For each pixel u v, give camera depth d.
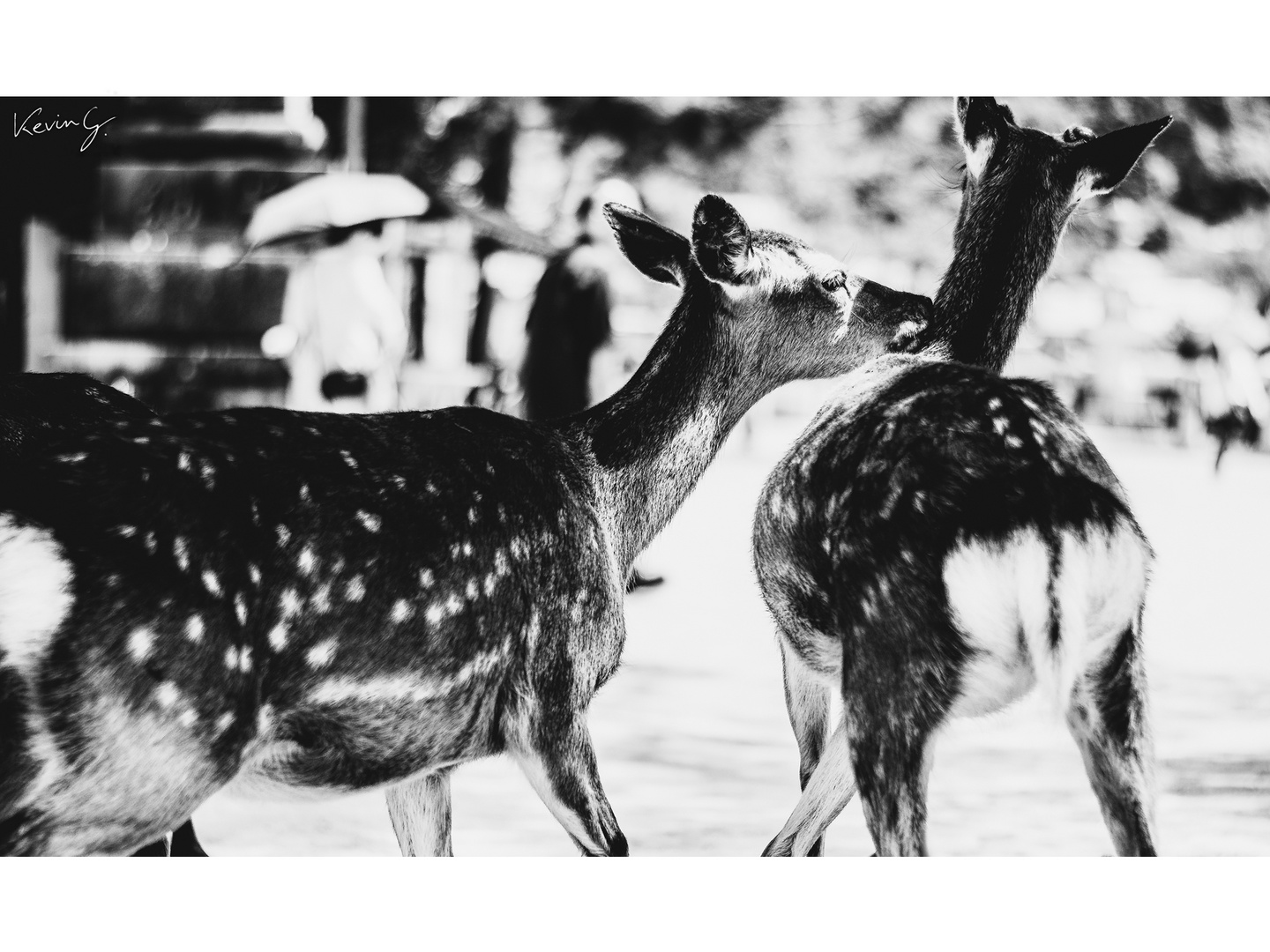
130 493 3.44
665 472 4.80
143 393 17.92
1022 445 3.94
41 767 3.21
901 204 26.75
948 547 3.86
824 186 26.77
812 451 4.40
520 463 4.31
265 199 17.56
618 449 4.71
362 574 3.78
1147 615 10.30
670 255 5.04
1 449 4.10
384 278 16.02
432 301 17.58
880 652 3.94
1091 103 25.91
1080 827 5.66
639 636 9.22
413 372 16.98
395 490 3.93
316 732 3.77
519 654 4.18
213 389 18.08
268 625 3.60
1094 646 3.92
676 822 5.61
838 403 4.55
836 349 5.04
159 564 3.39
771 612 4.66
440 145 25.39
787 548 4.46
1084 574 3.81
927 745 3.88
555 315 10.21
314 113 19.89
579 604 4.32
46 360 17.53
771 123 26.61
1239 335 22.45
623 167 26.33
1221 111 27.19
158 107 18.23
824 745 4.82
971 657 3.84
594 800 4.28
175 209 18.33
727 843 5.37
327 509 3.77
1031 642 3.78
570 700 4.29
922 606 3.88
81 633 3.25
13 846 3.21
